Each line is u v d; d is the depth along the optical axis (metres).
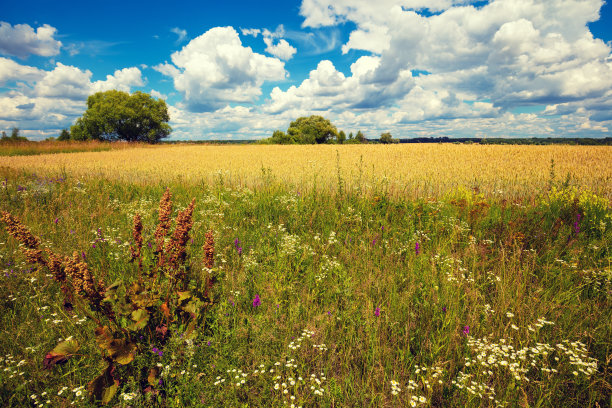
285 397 2.68
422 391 2.83
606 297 4.07
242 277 4.38
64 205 8.13
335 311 3.80
